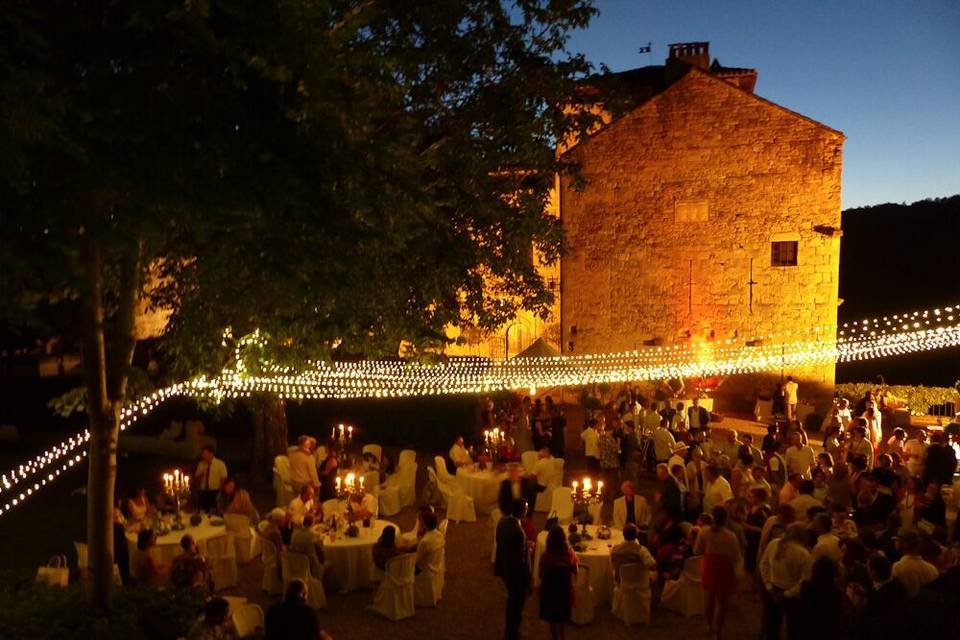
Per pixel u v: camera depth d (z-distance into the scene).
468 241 11.09
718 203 26.20
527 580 9.30
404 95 9.63
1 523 14.77
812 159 25.52
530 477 14.52
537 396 26.86
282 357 8.89
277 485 15.43
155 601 8.42
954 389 27.09
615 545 10.80
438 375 24.08
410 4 9.52
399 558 10.45
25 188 5.40
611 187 26.78
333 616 10.55
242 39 6.13
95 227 5.93
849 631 6.66
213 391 9.62
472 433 21.73
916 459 14.84
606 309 27.00
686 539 10.79
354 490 12.99
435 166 10.59
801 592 7.46
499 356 27.70
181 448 20.08
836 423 18.05
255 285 7.93
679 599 10.53
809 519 10.26
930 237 47.62
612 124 26.61
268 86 6.58
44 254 5.71
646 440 18.27
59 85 5.88
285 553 10.63
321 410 22.94
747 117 25.89
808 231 25.64
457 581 11.91
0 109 5.16
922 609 5.36
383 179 7.47
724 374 26.58
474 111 10.64
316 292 7.12
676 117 26.30
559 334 27.50
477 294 12.32
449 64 10.05
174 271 9.01
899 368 38.78
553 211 28.09
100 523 8.05
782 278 25.91
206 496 13.95
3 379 24.36
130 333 8.04
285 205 6.59
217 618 7.11
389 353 10.95
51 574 9.65
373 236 7.35
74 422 24.50
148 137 5.96
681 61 29.95
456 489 15.45
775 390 25.88
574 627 10.16
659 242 26.59
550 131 11.25
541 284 12.64
